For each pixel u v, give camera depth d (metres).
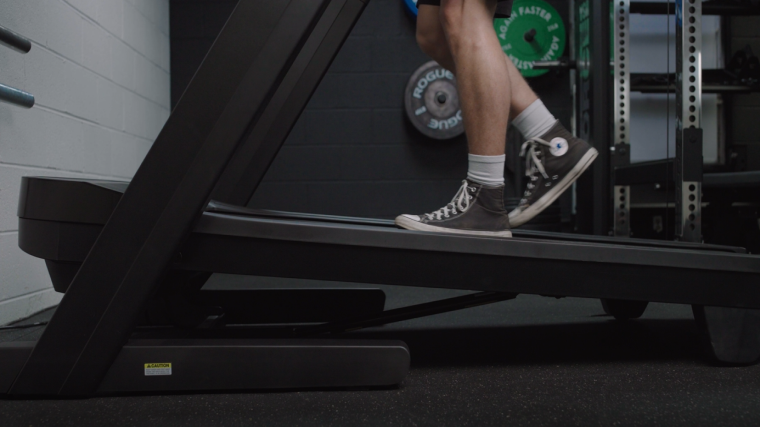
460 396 0.86
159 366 0.86
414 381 0.95
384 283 0.94
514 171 3.01
